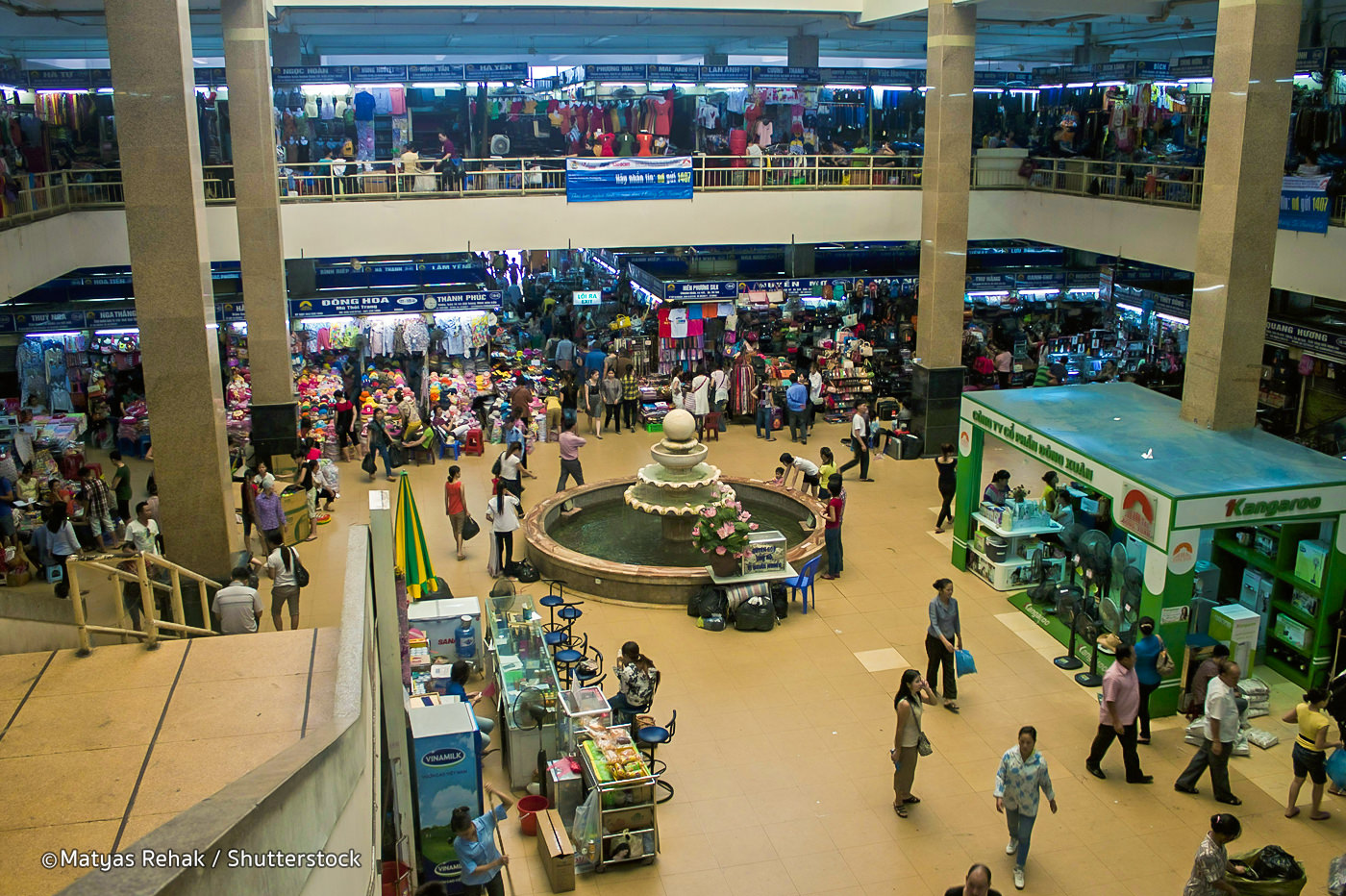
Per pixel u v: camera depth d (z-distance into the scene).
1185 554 11.10
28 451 17.97
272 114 18.05
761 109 24.27
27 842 3.97
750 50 34.16
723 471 19.73
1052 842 9.41
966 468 15.18
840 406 23.56
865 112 26.94
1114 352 24.72
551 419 21.75
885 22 26.92
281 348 18.70
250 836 2.59
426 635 12.04
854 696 11.88
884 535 16.81
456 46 31.48
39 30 22.89
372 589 6.77
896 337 25.39
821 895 8.75
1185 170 21.84
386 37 30.80
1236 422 13.52
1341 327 18.86
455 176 21.19
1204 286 13.53
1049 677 12.36
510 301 31.92
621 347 23.69
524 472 18.50
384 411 20.53
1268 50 12.67
